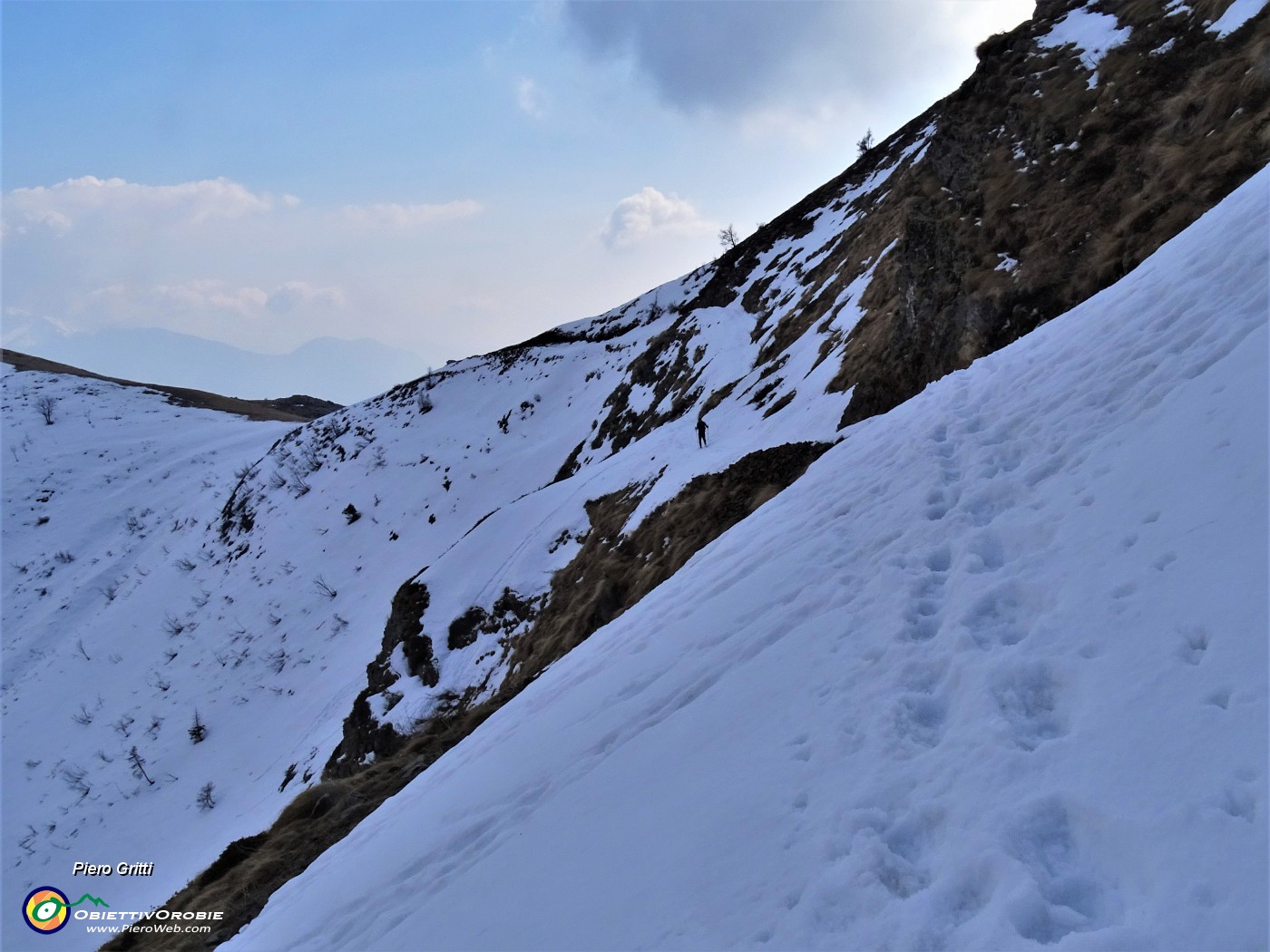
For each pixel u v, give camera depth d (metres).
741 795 4.97
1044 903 3.15
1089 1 20.69
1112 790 3.42
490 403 76.31
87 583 73.62
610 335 79.00
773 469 21.64
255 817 34.66
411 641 32.66
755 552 9.77
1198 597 4.10
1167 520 4.86
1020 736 4.09
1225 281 7.17
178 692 51.97
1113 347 7.82
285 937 8.80
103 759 47.50
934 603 5.86
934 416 9.84
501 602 31.31
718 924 4.02
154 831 39.91
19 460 95.19
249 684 49.88
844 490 9.71
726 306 58.94
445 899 6.45
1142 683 3.86
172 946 13.84
